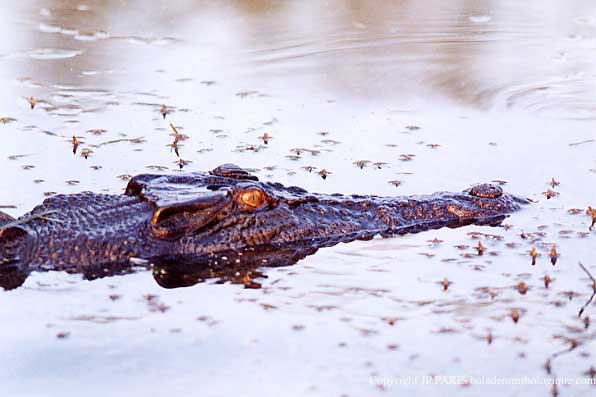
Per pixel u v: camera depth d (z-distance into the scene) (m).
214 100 19.97
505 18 27.14
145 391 9.34
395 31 25.67
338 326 10.74
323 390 9.41
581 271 12.30
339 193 14.45
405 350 10.23
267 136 17.73
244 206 12.91
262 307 11.20
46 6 26.42
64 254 12.30
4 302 11.27
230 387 9.43
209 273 12.15
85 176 15.69
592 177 15.91
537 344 10.37
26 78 20.86
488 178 15.90
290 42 24.38
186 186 13.27
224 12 26.70
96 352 10.09
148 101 19.78
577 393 9.42
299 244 12.98
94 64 22.11
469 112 19.61
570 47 24.47
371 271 12.27
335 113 19.39
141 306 11.21
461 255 12.80
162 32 24.72
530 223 13.98
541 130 18.47
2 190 14.92
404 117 19.25
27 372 9.70
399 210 13.91
